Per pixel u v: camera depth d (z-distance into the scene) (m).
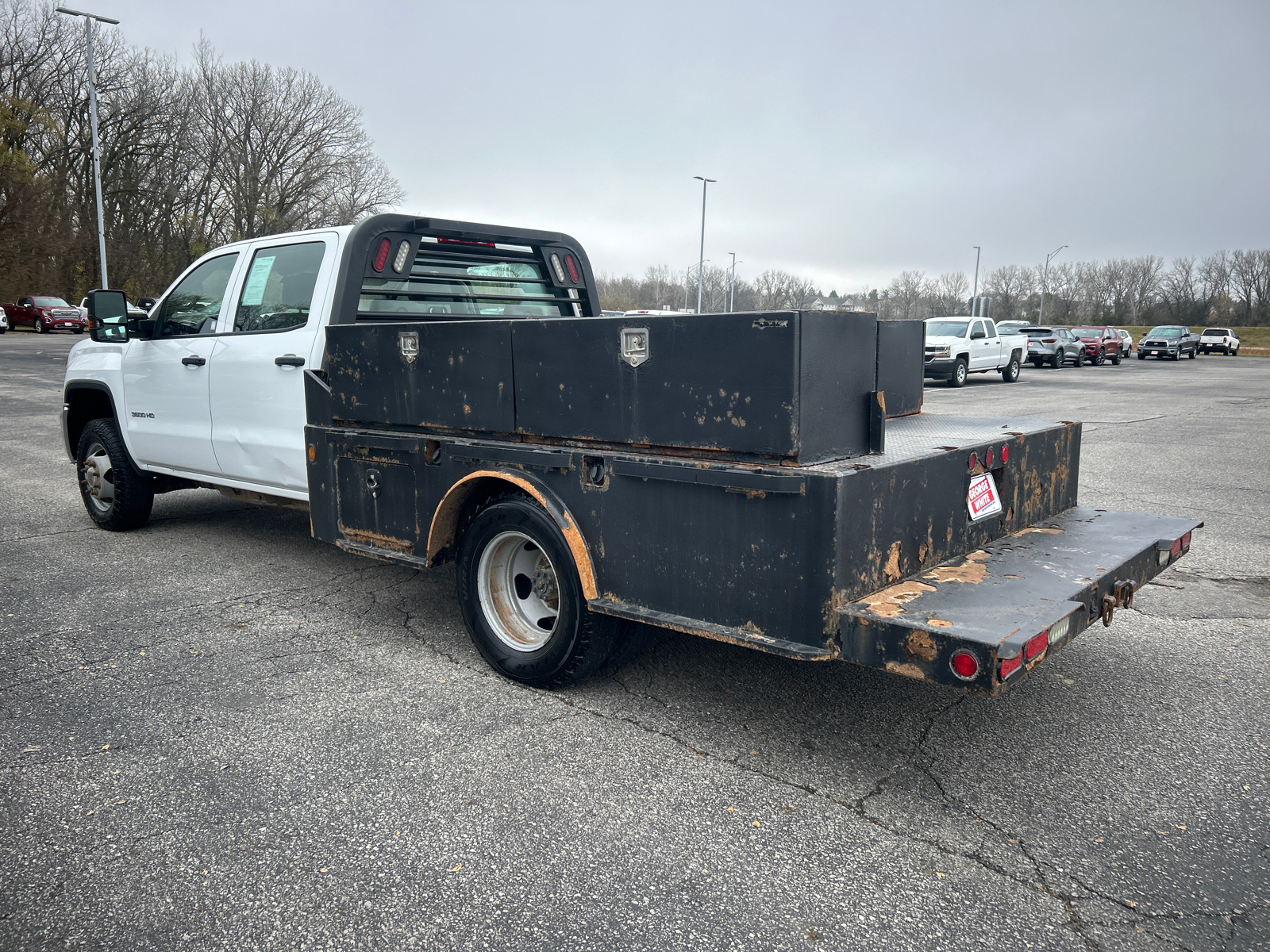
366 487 4.24
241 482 5.21
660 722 3.41
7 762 3.08
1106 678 3.87
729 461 2.88
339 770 3.03
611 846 2.59
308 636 4.36
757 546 2.80
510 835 2.64
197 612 4.71
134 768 3.05
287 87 51.53
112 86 46.56
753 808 2.80
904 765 3.09
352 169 54.47
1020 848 2.59
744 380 2.77
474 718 3.45
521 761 3.11
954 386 24.16
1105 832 2.67
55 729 3.34
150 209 48.44
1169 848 2.59
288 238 4.93
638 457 3.09
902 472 2.86
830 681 3.81
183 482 6.60
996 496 3.43
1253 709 3.55
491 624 3.84
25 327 40.78
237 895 2.37
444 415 3.81
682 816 2.75
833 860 2.53
